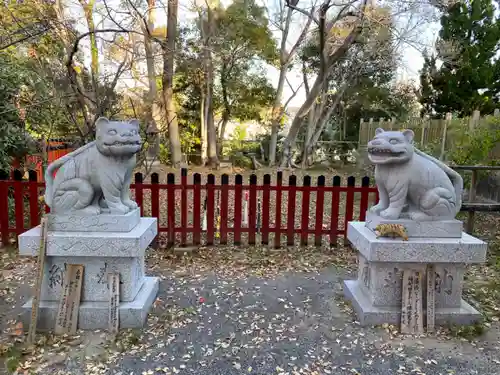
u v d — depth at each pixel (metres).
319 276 5.16
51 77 7.28
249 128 22.14
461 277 3.83
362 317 3.81
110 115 7.03
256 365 3.21
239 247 6.21
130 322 3.68
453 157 8.43
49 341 3.44
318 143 20.45
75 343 3.42
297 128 17.14
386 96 19.58
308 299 4.45
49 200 3.66
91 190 3.64
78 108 8.13
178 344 3.48
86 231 3.66
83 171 3.63
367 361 3.27
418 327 3.68
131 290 3.76
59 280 3.69
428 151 9.31
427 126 11.01
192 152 19.17
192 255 5.84
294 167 17.97
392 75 19.64
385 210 3.82
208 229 6.17
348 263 5.66
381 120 13.41
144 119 8.98
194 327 3.79
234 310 4.16
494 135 8.08
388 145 3.60
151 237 4.09
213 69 16.81
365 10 12.21
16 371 3.06
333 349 3.45
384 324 3.81
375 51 15.70
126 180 3.89
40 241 3.50
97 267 3.69
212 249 6.09
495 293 4.61
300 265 5.54
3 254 5.63
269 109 20.00
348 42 13.80
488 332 3.73
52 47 7.94
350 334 3.68
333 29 15.96
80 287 3.65
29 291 4.54
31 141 7.86
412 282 3.75
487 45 13.95
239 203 6.14
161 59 11.60
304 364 3.23
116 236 3.57
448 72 14.68
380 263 3.81
